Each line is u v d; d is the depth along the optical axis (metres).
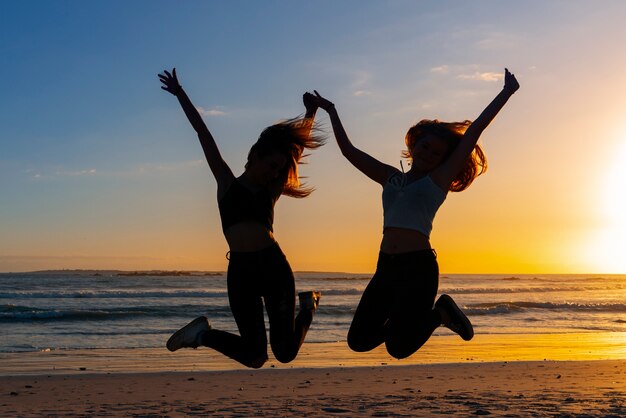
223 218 5.02
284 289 4.95
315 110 5.50
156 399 10.34
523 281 113.00
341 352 18.70
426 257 4.89
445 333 23.92
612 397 9.74
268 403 9.62
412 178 5.05
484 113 4.99
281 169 5.02
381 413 8.27
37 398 10.53
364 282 81.62
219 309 33.25
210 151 5.06
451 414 8.12
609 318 32.97
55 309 32.78
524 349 19.59
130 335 22.97
